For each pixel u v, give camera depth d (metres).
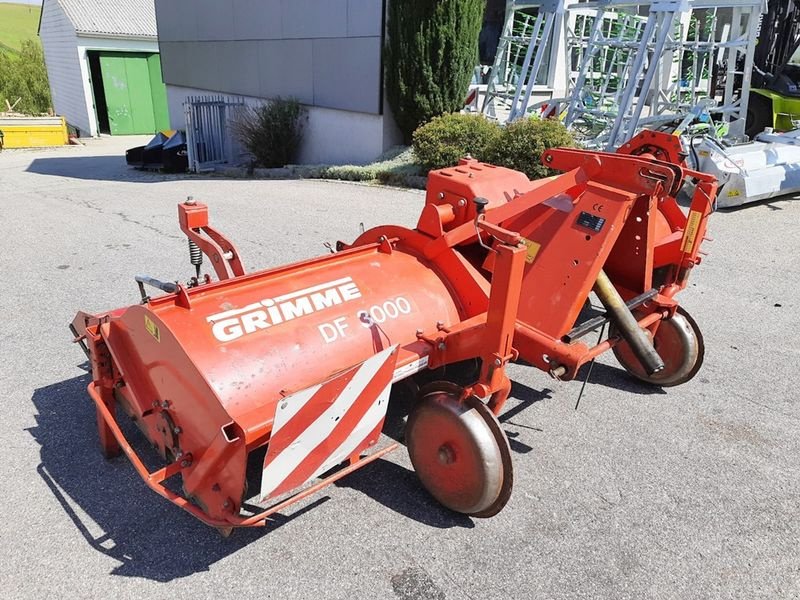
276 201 9.08
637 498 2.89
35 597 2.29
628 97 9.32
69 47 25.22
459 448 2.54
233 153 15.06
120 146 22.00
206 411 2.30
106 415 2.72
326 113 12.69
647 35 9.11
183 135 15.38
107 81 25.16
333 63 12.02
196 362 2.38
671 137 3.87
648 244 3.15
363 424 2.52
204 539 2.59
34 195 9.99
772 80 11.24
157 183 11.76
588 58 10.77
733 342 4.48
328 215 8.09
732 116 11.05
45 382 3.79
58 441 3.22
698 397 3.78
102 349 2.87
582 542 2.61
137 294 5.25
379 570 2.44
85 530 2.62
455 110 10.94
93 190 10.67
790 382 3.96
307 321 2.74
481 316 2.92
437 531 2.66
